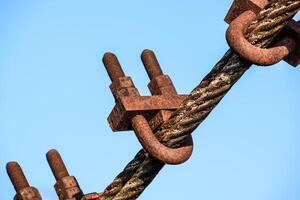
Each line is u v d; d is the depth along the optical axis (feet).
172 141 18.30
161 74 19.31
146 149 18.13
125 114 18.17
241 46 16.84
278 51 17.20
